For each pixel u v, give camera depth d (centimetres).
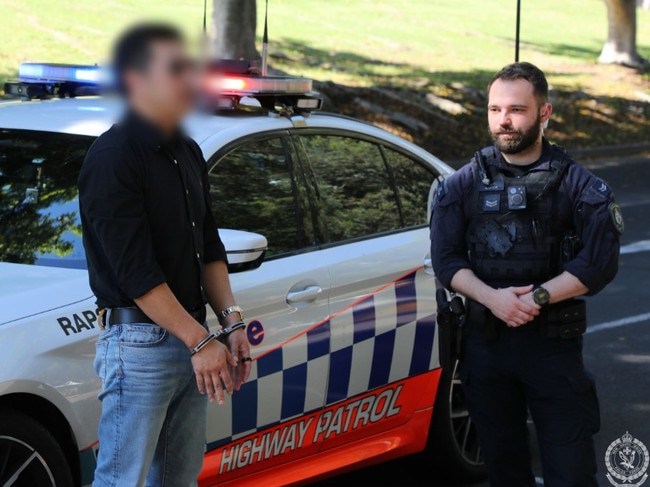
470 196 322
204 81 264
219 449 339
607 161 1712
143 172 256
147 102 256
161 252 264
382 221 416
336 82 1728
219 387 263
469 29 2647
